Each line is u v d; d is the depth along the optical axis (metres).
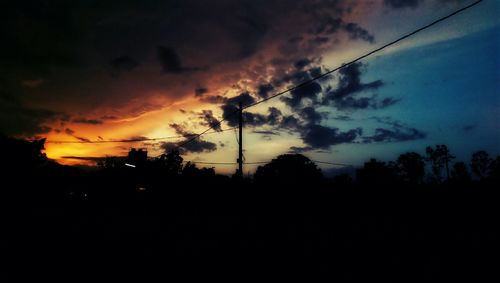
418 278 10.25
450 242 16.70
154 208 39.94
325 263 12.25
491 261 12.15
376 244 16.41
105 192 50.41
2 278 10.35
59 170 45.25
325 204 32.78
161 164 53.78
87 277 10.52
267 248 15.62
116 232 22.77
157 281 10.06
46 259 13.20
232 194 35.81
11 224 26.53
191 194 41.16
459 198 27.05
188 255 13.95
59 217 32.56
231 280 10.14
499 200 25.44
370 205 31.33
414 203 29.17
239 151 21.20
